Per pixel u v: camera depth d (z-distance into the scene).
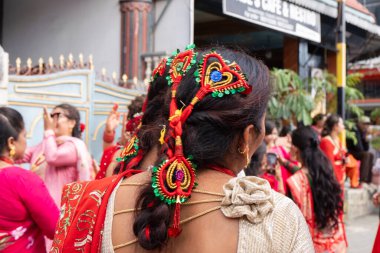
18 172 2.18
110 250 1.14
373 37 11.98
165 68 1.28
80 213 1.19
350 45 11.73
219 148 1.13
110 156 3.03
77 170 3.50
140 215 1.08
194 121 1.12
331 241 3.40
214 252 1.06
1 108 2.34
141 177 1.20
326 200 3.32
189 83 1.16
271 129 5.21
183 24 7.00
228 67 1.15
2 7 8.72
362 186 9.25
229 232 1.07
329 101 9.73
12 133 2.29
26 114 4.90
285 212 1.08
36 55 8.34
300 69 10.11
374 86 16.47
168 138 1.14
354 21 10.29
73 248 1.18
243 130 1.16
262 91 1.18
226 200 1.08
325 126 6.19
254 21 6.98
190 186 1.10
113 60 7.43
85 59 7.73
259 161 3.37
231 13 6.52
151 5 7.24
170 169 1.09
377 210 9.22
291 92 8.38
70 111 3.59
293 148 3.58
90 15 7.71
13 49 8.60
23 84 4.89
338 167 5.74
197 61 1.18
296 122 8.82
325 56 10.79
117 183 1.21
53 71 5.31
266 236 1.05
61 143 3.50
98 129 5.75
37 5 8.33
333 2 8.83
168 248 1.09
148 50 7.23
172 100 1.16
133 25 7.12
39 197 2.19
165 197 1.07
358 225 7.89
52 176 3.50
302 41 10.13
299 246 1.05
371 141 10.49
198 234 1.08
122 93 6.03
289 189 3.52
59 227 1.23
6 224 2.15
